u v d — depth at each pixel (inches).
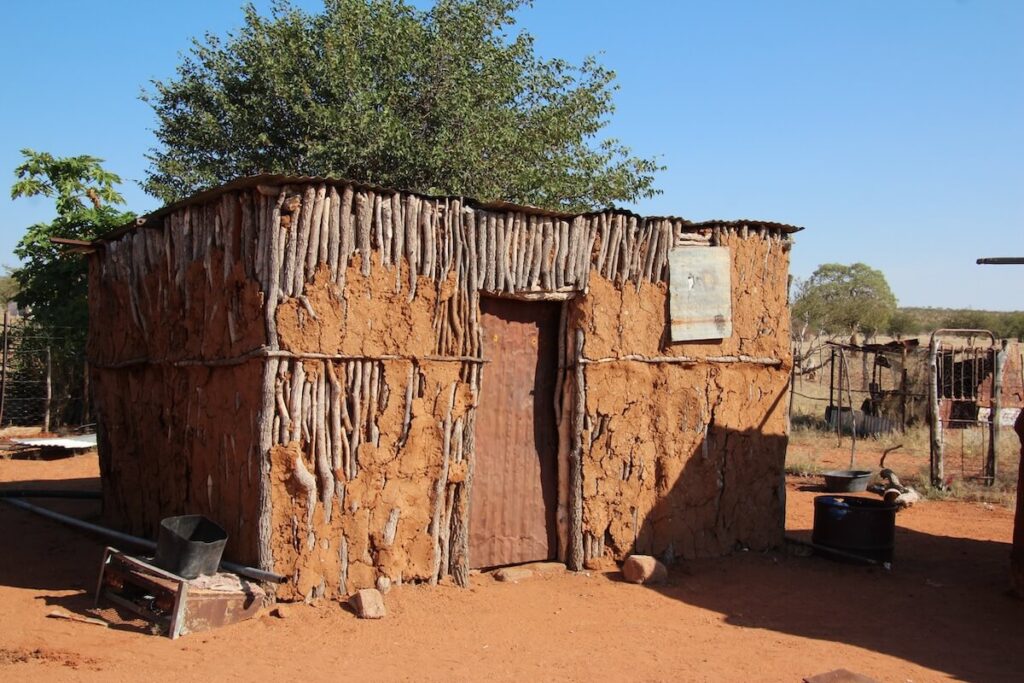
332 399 279.9
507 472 327.9
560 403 336.8
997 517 485.1
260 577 265.3
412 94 762.2
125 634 244.4
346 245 282.8
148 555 329.4
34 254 746.8
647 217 345.4
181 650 232.8
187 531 278.1
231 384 289.9
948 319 2009.1
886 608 307.7
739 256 369.7
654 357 348.2
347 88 726.5
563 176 778.8
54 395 718.5
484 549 322.0
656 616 288.4
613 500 339.3
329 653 237.1
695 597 311.9
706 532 361.4
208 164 798.5
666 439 350.0
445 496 305.0
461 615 277.0
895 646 266.7
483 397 321.4
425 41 766.5
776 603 309.0
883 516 362.9
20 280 758.5
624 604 299.0
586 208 778.2
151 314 356.5
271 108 765.9
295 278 274.5
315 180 273.9
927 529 450.6
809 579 339.3
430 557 299.1
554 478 339.9
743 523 370.3
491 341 322.7
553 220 329.4
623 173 805.9
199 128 788.6
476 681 222.8
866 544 360.5
